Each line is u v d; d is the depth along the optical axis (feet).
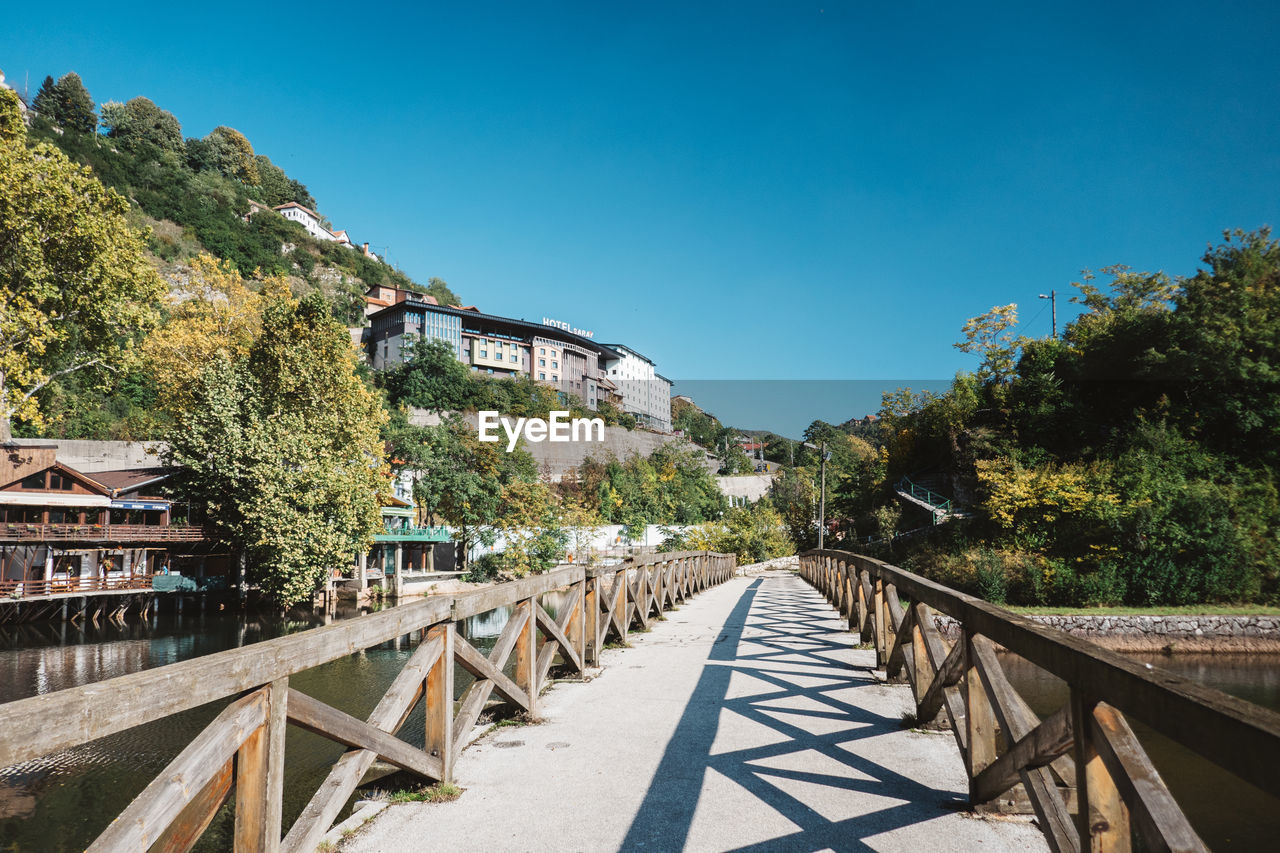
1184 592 77.15
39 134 290.76
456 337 307.78
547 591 18.63
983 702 10.99
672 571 45.42
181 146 386.11
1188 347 94.63
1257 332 90.84
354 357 109.60
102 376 101.30
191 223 317.01
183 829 7.06
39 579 102.17
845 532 147.95
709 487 271.28
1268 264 95.71
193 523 118.93
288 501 94.63
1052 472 92.99
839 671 22.57
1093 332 109.70
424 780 12.21
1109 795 6.78
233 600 114.62
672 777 12.69
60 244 86.48
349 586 134.21
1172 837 5.25
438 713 12.48
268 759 7.95
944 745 14.43
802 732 15.49
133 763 34.65
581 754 14.14
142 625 96.53
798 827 10.37
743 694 19.31
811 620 37.88
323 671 54.08
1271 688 55.01
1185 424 94.43
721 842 9.91
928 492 115.75
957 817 10.66
